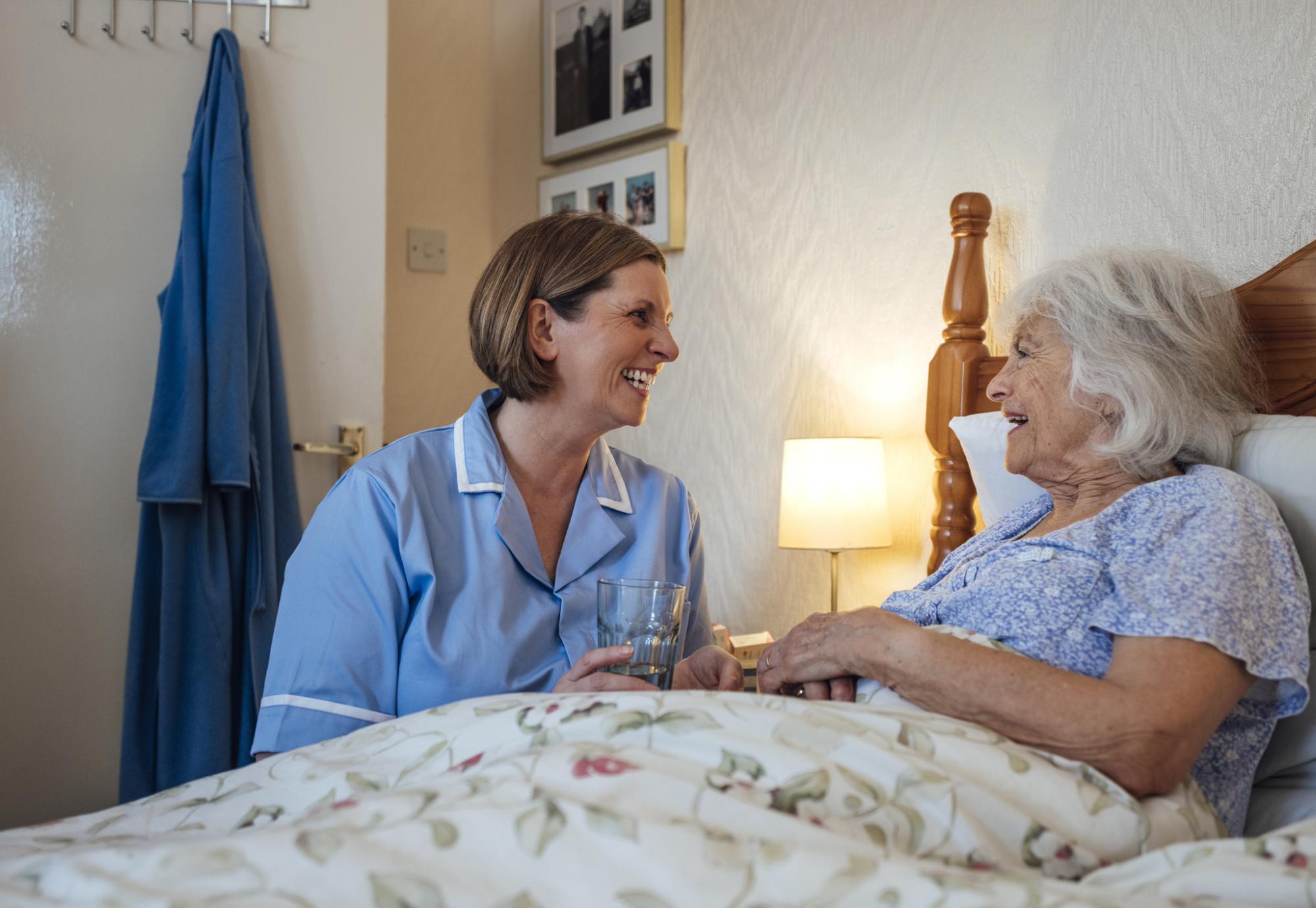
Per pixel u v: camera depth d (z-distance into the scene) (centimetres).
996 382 129
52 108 225
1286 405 138
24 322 223
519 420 147
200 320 220
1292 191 162
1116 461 120
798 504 219
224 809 88
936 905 62
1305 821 78
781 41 256
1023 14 204
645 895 62
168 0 233
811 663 112
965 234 197
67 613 224
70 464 225
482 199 330
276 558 232
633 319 142
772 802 75
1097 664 103
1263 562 101
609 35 295
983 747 87
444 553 136
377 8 247
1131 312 119
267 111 241
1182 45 178
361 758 92
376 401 249
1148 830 85
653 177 284
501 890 62
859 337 237
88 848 68
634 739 83
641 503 158
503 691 133
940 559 194
